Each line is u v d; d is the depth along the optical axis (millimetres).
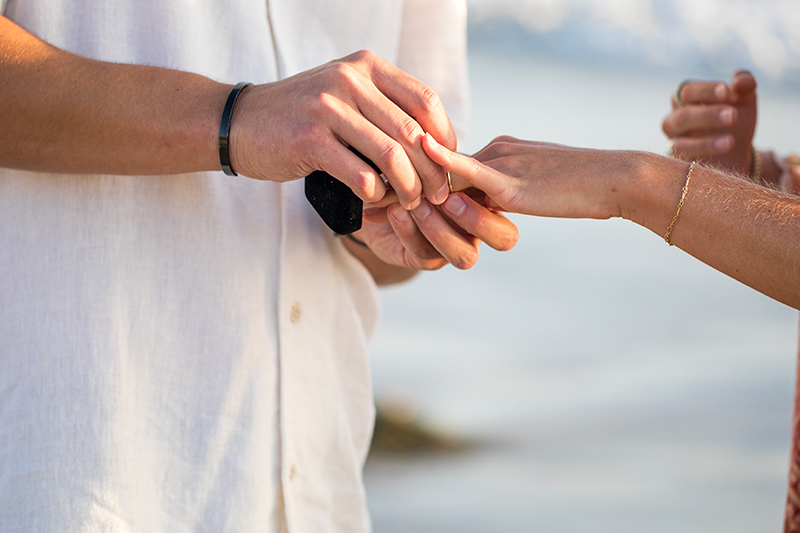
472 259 1082
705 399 5930
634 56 31266
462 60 1233
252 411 1047
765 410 5641
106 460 1004
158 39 1033
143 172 1005
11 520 996
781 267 1005
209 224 1041
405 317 8234
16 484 997
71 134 983
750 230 1010
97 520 1000
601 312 8398
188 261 1035
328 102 981
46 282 1010
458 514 3924
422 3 1200
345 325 1136
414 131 1001
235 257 1048
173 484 1026
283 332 1067
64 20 1021
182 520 1027
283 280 1068
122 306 1020
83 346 1007
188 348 1034
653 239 10836
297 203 1091
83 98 979
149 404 1024
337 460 1118
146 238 1028
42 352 1005
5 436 1003
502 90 25172
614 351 7258
